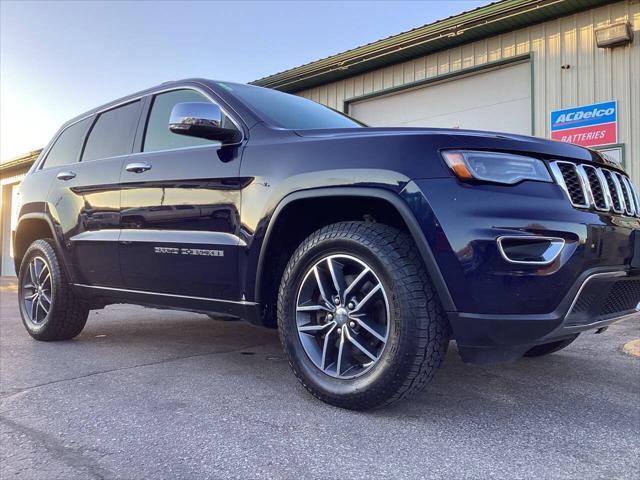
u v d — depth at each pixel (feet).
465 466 6.77
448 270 7.54
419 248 7.72
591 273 7.77
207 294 10.38
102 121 14.11
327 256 8.80
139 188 11.60
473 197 7.57
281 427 8.04
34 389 10.14
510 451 7.24
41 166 15.96
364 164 8.31
